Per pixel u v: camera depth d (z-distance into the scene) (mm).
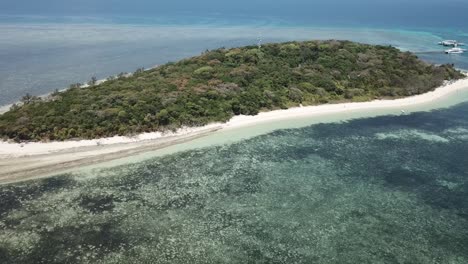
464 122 71500
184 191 45344
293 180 48812
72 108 61281
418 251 36188
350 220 40625
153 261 33781
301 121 69812
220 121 66000
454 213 42594
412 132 66375
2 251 34406
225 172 50375
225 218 40281
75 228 37906
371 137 63812
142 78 79000
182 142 58875
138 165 51312
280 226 39188
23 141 54031
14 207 41000
